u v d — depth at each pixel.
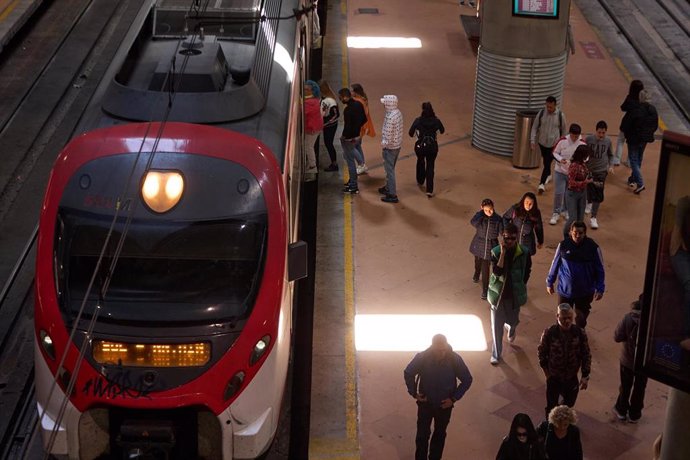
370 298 15.12
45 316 10.72
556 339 11.69
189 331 10.59
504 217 14.78
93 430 10.83
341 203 17.97
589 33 27.56
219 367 10.55
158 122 11.50
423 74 24.06
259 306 10.79
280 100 13.01
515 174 19.25
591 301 13.80
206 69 12.49
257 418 10.81
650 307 7.05
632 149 18.39
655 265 6.98
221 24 14.27
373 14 28.42
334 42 26.11
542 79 19.55
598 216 17.64
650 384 13.23
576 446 10.44
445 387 11.11
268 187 11.22
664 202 6.83
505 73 19.50
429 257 16.25
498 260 13.07
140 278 10.83
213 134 11.36
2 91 22.55
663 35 27.66
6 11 25.62
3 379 13.45
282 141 12.20
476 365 13.56
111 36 26.02
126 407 10.49
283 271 11.06
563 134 18.08
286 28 15.33
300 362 13.98
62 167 11.30
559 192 17.02
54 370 10.63
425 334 14.24
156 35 14.38
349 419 12.55
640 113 18.14
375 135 20.39
